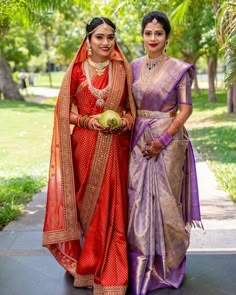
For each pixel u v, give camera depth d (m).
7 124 15.65
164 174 3.32
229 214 5.43
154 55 3.31
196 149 10.27
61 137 3.37
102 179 3.35
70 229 3.40
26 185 6.79
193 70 3.29
